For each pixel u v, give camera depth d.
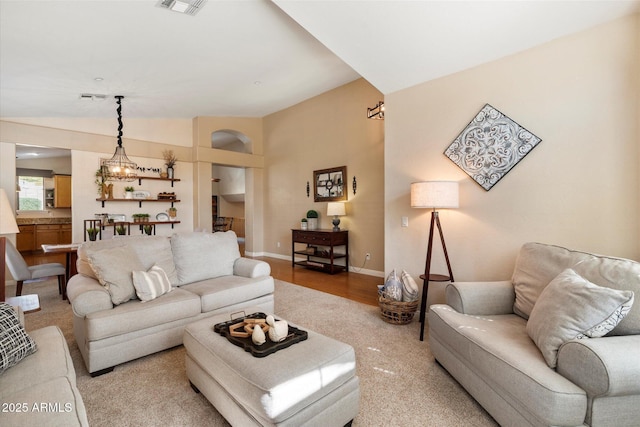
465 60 2.67
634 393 1.17
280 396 1.24
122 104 4.72
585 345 1.24
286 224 6.75
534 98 2.42
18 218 6.70
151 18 2.47
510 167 2.54
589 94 2.20
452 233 2.89
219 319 1.97
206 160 6.43
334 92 5.71
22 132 4.62
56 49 2.72
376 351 2.37
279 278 4.88
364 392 1.84
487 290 2.13
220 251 3.20
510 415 1.40
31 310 2.34
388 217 3.38
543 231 2.39
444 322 1.96
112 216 5.42
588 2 1.95
